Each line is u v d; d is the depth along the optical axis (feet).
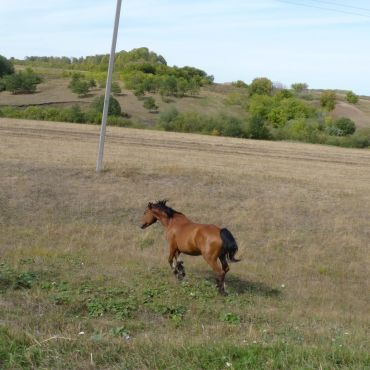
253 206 76.79
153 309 36.45
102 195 74.43
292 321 37.83
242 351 23.32
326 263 62.13
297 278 55.42
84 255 51.31
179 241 43.50
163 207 45.19
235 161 118.11
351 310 46.93
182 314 36.40
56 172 80.74
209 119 234.99
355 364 22.04
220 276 41.91
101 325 31.40
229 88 449.89
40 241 56.95
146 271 46.06
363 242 69.87
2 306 32.53
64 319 31.50
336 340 28.32
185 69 486.79
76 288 38.91
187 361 22.49
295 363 22.12
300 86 467.93
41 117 222.69
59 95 335.47
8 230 60.59
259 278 51.98
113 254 53.57
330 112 378.94
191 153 126.21
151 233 64.34
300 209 77.87
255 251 63.16
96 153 106.73
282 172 106.52
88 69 541.75
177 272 44.14
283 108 320.29
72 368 21.67
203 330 32.35
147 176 83.66
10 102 309.42
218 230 41.81
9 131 140.05
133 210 71.72
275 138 234.79
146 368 21.61
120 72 445.78
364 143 229.66
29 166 82.64
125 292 38.88
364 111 395.34
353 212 79.77
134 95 352.28
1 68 380.78
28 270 41.86
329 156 152.25
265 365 21.84
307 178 100.73
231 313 37.11
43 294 36.29
